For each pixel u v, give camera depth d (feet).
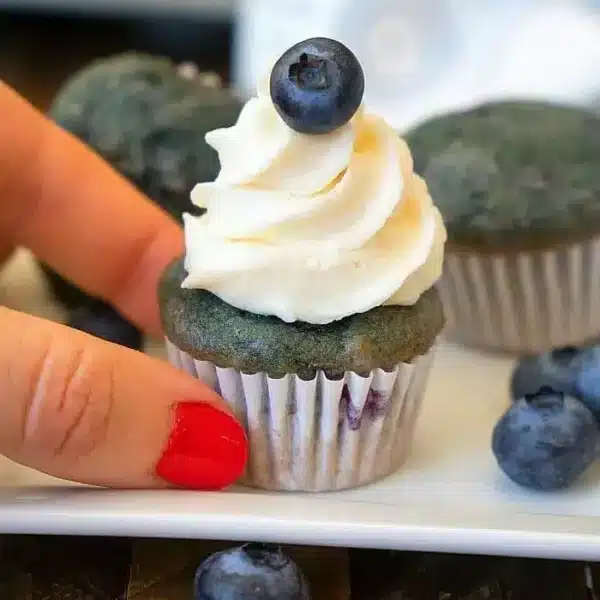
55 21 2.08
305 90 0.69
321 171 0.72
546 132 0.93
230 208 0.73
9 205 0.86
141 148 0.93
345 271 0.71
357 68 0.70
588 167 0.90
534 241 0.87
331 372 0.71
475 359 0.92
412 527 0.64
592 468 0.77
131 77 0.96
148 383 0.67
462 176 0.90
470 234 0.87
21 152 0.85
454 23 1.53
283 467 0.75
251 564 0.63
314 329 0.71
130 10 2.00
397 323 0.72
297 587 0.63
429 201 0.75
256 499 0.68
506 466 0.75
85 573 0.66
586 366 0.79
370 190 0.73
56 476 0.67
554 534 0.64
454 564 0.67
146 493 0.68
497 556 0.67
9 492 0.68
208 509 0.65
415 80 1.51
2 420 0.64
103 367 0.65
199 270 0.72
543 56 1.40
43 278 0.96
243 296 0.71
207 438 0.69
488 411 0.84
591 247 0.89
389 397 0.73
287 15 1.60
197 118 0.93
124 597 0.65
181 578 0.66
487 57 1.49
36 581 0.65
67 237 0.87
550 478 0.74
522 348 0.92
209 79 1.01
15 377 0.63
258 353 0.71
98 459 0.66
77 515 0.64
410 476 0.77
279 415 0.73
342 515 0.65
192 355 0.73
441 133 0.95
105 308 0.93
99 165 0.88
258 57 1.59
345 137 0.72
